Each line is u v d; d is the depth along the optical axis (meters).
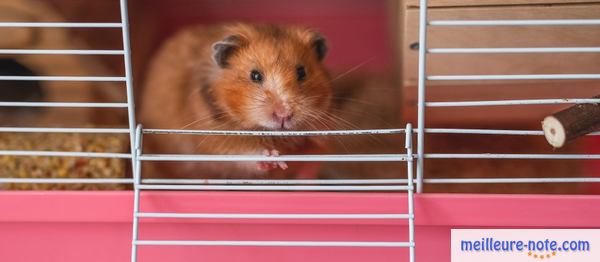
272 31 0.47
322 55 0.47
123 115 0.51
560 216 0.40
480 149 0.54
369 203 0.40
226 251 0.40
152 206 0.40
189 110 0.47
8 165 0.46
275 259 0.40
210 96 0.46
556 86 0.46
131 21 0.54
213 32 0.49
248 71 0.45
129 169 0.48
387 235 0.40
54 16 0.48
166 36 0.59
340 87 0.52
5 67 0.50
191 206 0.40
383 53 0.58
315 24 0.60
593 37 0.42
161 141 0.48
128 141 0.48
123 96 0.51
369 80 0.54
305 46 0.46
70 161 0.46
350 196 0.40
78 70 0.49
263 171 0.47
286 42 0.46
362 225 0.40
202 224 0.40
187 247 0.40
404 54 0.44
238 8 0.60
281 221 0.40
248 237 0.40
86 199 0.40
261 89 0.44
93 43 0.50
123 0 0.37
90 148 0.47
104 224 0.40
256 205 0.40
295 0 0.60
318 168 0.49
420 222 0.40
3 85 0.50
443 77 0.38
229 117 0.45
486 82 0.45
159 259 0.40
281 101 0.43
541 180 0.39
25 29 0.47
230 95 0.45
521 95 0.47
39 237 0.40
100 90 0.50
